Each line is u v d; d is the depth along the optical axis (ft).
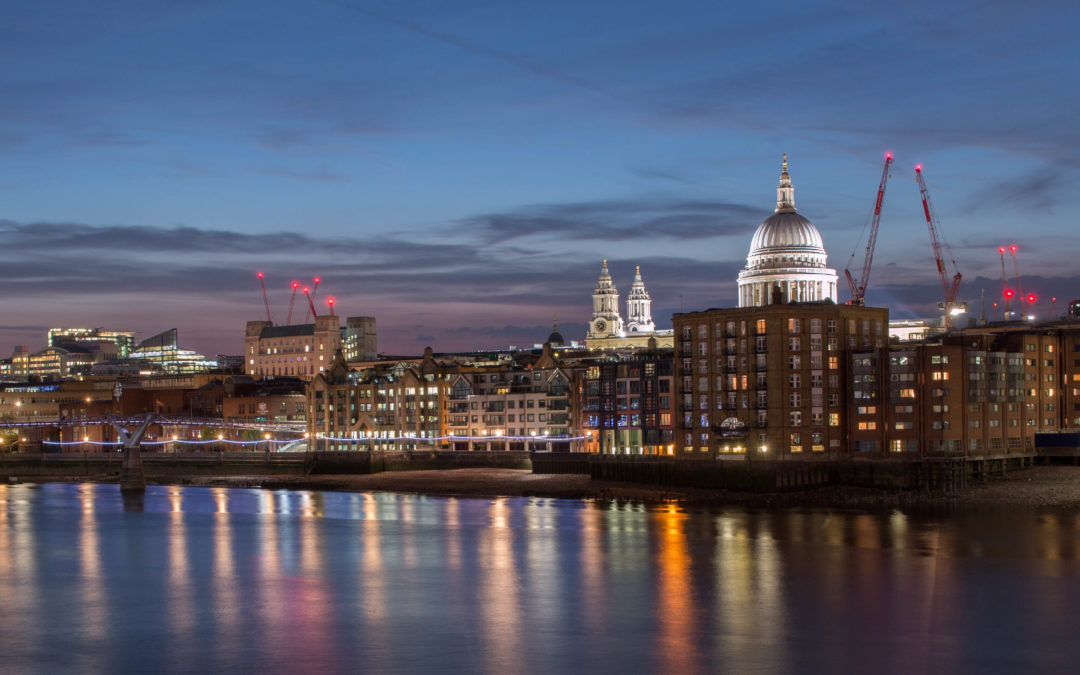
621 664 295.07
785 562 424.46
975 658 298.15
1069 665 292.20
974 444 649.61
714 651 305.53
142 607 367.04
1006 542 463.42
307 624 341.00
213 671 296.10
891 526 513.45
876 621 334.44
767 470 643.45
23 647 320.70
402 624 338.54
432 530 527.40
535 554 451.53
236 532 533.55
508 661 299.17
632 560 433.48
